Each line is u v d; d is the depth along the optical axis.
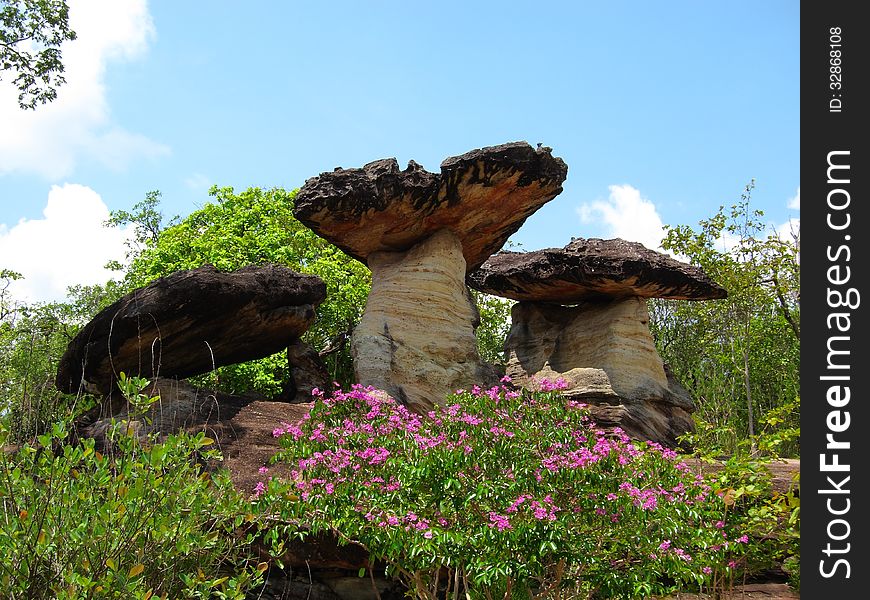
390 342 12.16
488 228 13.31
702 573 6.60
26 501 5.28
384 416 7.70
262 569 6.29
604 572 6.63
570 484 6.66
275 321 11.82
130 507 5.25
